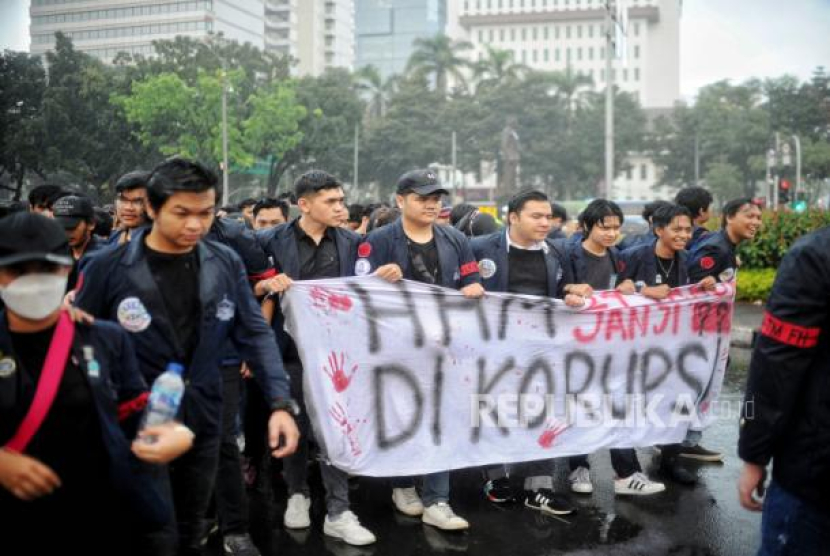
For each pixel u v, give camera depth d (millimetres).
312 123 52219
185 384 3273
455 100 68938
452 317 4977
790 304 2535
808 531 2574
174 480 3391
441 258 5004
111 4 95000
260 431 5434
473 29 133500
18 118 43219
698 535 4715
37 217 2449
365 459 4742
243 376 5242
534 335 5188
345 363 4734
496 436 5086
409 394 4871
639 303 5457
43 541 2580
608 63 23406
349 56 138875
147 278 3219
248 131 44562
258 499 5402
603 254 5699
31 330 2504
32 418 2449
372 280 4805
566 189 74438
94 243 5074
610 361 5406
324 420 4645
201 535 3473
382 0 172000
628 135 71375
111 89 44312
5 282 2406
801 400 2586
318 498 5414
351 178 66188
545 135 69000
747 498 2748
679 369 5609
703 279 5750
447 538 4664
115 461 2588
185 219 3141
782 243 14164
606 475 5957
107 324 2721
